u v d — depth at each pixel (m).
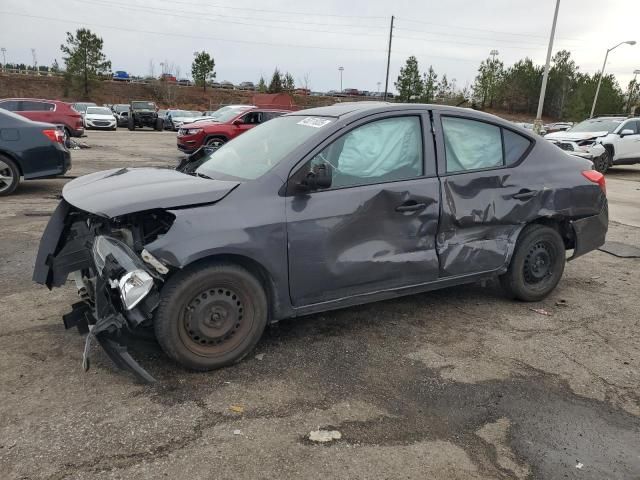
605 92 63.09
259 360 3.48
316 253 3.46
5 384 3.05
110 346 3.04
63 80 60.81
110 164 13.79
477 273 4.25
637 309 4.68
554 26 27.36
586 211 4.69
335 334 3.91
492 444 2.73
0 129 8.32
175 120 33.44
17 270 4.99
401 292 3.92
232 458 2.52
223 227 3.13
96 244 3.24
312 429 2.77
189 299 3.14
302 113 4.21
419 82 56.44
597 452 2.70
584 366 3.60
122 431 2.68
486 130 4.29
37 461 2.43
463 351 3.74
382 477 2.44
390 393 3.16
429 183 3.89
